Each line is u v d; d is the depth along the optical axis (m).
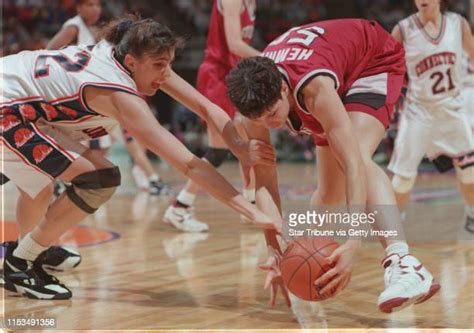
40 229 4.88
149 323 4.26
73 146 4.75
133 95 4.40
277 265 4.29
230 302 4.75
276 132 18.02
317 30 4.47
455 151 7.23
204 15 22.75
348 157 3.94
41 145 4.62
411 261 4.09
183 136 17.75
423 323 4.18
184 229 7.72
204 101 4.81
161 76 4.48
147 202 10.40
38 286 4.90
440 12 7.20
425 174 14.64
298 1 22.14
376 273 5.53
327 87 4.03
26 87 4.62
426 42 7.10
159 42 4.34
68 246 6.80
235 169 16.16
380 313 4.42
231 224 8.18
